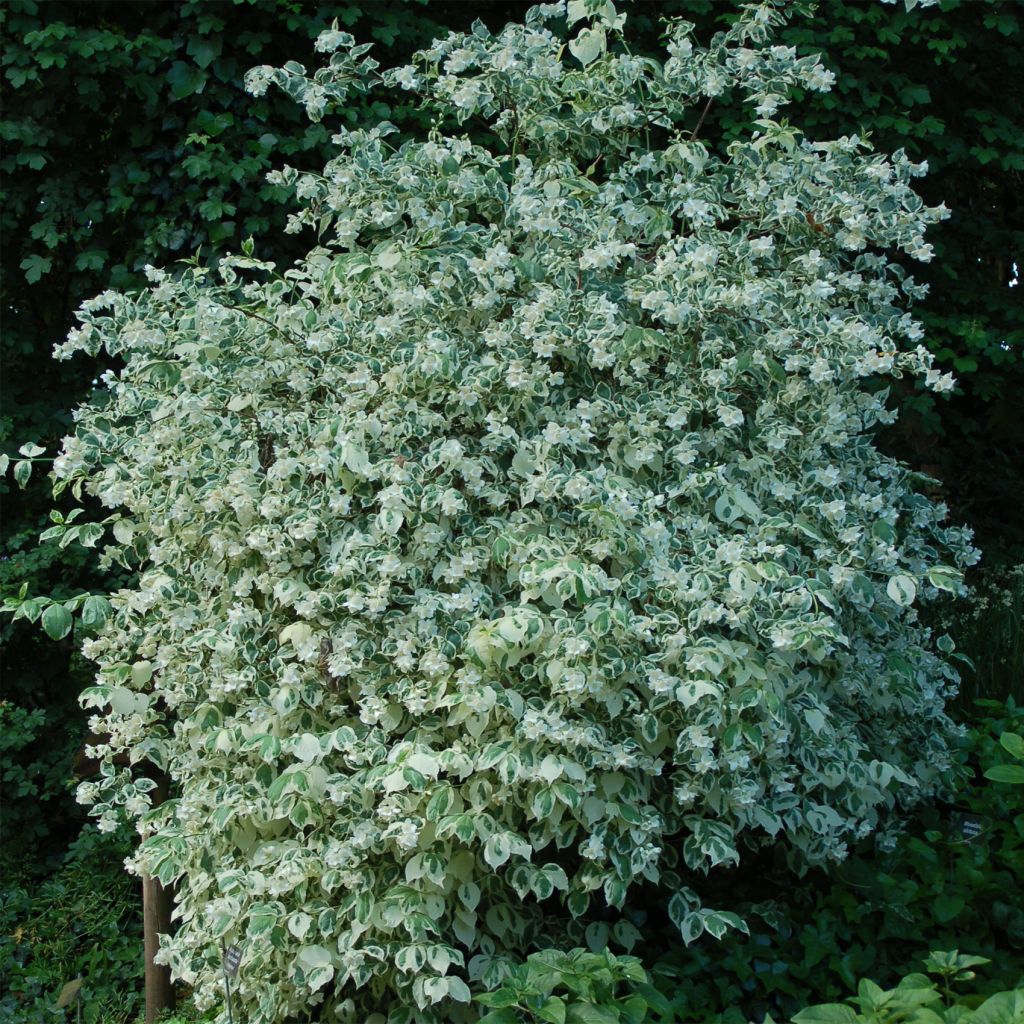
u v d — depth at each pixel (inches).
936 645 150.5
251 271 175.6
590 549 103.1
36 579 170.2
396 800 96.2
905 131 189.0
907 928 108.9
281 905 101.7
